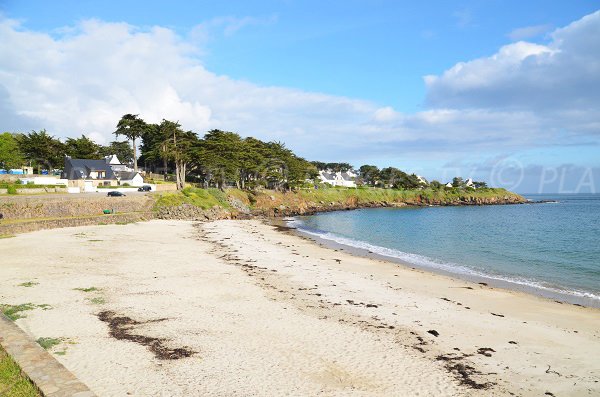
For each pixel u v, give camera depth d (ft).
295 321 53.26
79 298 58.95
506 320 56.80
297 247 128.06
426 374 39.11
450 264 104.17
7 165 284.20
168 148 308.81
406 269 95.25
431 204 447.01
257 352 42.63
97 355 39.65
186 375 36.47
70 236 124.67
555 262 107.04
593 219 250.98
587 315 60.18
